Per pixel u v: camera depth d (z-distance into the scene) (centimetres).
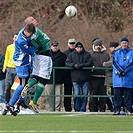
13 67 4097
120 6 6850
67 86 4247
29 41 3300
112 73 4044
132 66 3775
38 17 6762
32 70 3409
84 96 4094
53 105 4166
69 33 6325
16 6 6888
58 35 6406
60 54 4209
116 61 3784
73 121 3133
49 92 4200
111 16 6681
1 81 4203
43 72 3391
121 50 3797
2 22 6750
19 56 3322
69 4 6788
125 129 2730
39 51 3391
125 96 3775
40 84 3406
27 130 2639
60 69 4188
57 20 6700
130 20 6650
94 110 4181
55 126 2839
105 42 6134
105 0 6781
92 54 4200
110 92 4525
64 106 4259
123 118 3362
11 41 6431
